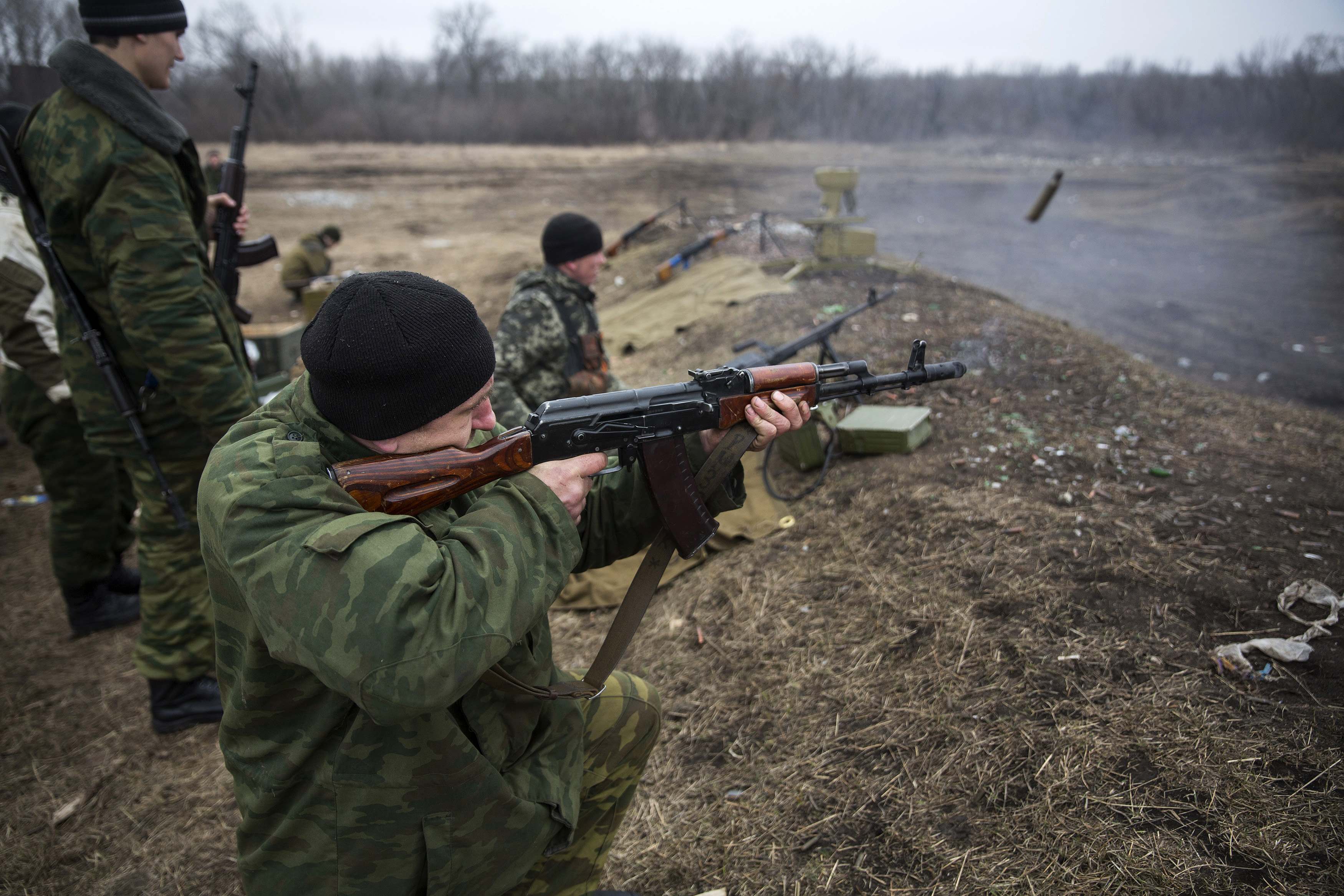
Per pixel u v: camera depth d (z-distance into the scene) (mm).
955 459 4207
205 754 3332
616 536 1799
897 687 2793
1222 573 3053
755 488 4383
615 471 1800
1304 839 2006
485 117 33469
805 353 5844
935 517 3641
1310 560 3109
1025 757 2391
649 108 33031
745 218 12984
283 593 1174
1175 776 2232
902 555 3475
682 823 2564
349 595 1159
